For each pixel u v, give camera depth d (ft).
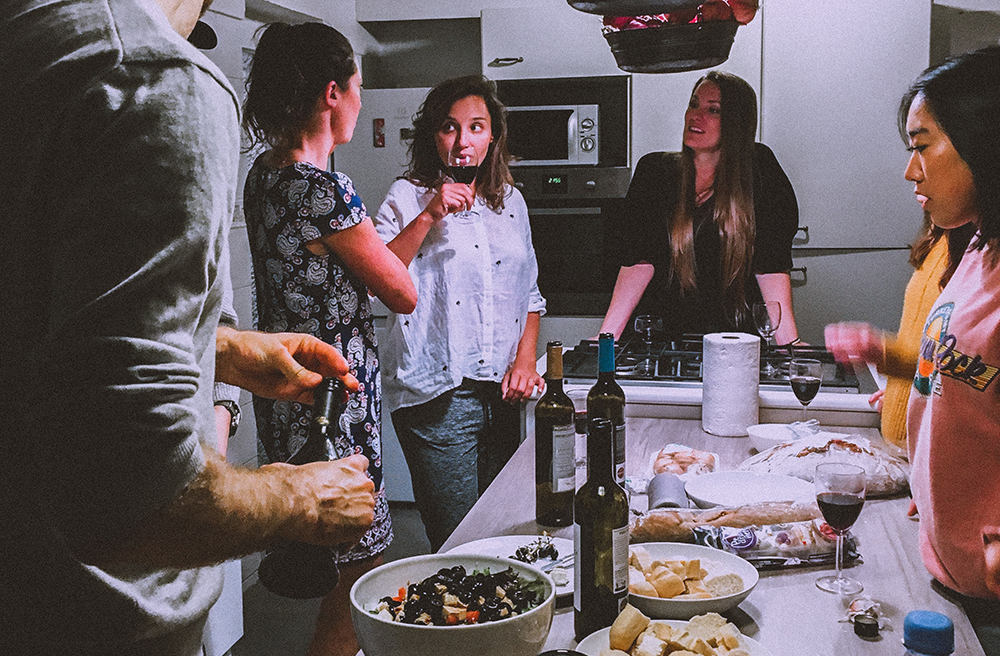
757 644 3.51
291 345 4.39
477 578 3.57
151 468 2.65
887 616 4.00
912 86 4.74
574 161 13.21
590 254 13.51
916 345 5.93
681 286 10.74
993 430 4.11
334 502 3.24
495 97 8.86
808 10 12.49
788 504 4.80
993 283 4.22
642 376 7.79
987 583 4.07
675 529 4.59
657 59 6.89
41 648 3.04
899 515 5.20
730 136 10.19
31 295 2.79
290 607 10.38
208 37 4.82
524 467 6.14
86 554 2.74
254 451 10.75
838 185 12.78
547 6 14.07
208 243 2.77
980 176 4.28
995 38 13.37
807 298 13.16
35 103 2.68
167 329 2.71
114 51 2.67
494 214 8.96
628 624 3.48
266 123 6.92
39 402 2.65
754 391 6.78
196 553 2.88
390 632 3.21
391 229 8.92
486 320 8.62
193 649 3.56
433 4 14.74
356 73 7.07
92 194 2.63
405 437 8.84
